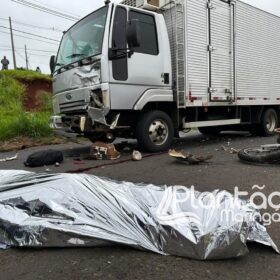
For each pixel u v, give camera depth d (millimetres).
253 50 9094
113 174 5043
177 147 8016
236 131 11305
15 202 2660
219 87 8078
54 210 2551
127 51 6344
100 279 2092
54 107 7484
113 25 6289
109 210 2559
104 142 7000
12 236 2508
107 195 2705
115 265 2244
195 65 7410
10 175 3379
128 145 8133
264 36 9500
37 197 2652
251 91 9125
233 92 8508
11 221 2537
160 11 7469
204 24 7582
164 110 7566
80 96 6504
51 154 6055
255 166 5359
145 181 4527
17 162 6582
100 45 6195
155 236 2408
